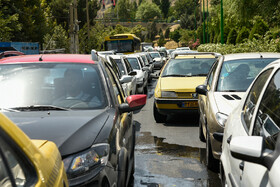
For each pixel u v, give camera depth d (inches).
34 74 179.3
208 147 231.3
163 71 430.6
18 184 67.5
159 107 379.6
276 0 801.6
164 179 217.6
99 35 2097.7
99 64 188.5
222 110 225.1
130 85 480.1
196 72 422.0
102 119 152.9
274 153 86.2
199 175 224.4
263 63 276.7
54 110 160.1
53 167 84.4
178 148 288.7
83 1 2495.1
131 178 217.5
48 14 1828.2
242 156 88.4
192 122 392.8
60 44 1456.7
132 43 1360.7
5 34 1004.6
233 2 869.8
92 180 126.3
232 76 270.8
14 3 1396.4
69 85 174.6
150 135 337.7
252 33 1103.6
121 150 154.4
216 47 1241.4
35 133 135.4
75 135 135.3
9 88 172.7
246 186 105.0
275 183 78.5
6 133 68.9
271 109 109.4
